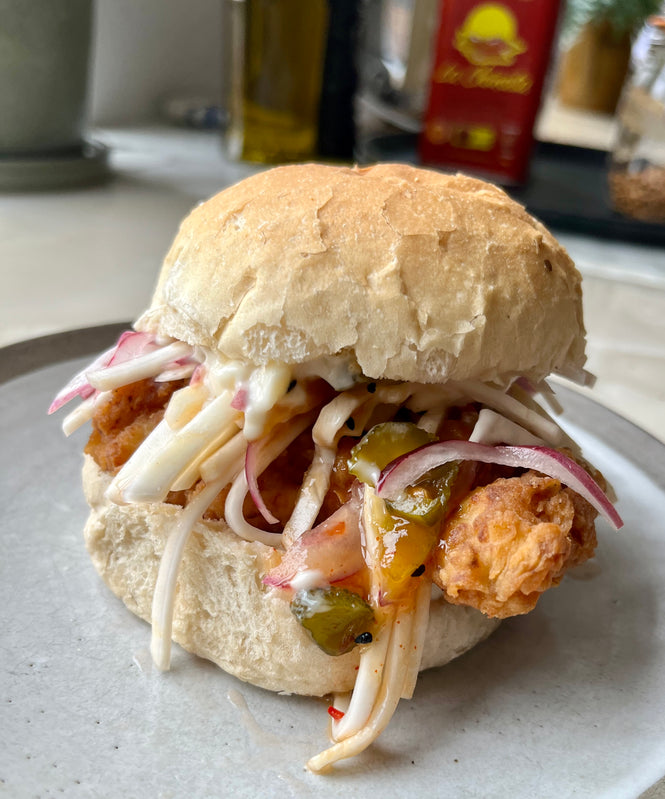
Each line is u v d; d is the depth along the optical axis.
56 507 0.20
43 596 0.17
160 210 0.42
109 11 0.53
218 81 0.62
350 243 0.14
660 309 0.35
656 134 0.40
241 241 0.15
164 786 0.13
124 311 0.30
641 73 0.40
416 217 0.15
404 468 0.14
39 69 0.40
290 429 0.15
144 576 0.17
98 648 0.16
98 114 0.56
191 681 0.16
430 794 0.14
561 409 0.19
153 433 0.16
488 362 0.15
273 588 0.15
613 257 0.40
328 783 0.14
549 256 0.16
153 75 0.58
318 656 0.15
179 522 0.15
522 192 0.44
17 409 0.23
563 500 0.14
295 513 0.15
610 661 0.17
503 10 0.40
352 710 0.14
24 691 0.15
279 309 0.14
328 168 0.17
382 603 0.14
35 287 0.31
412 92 0.57
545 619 0.18
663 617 0.18
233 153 0.48
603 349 0.31
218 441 0.15
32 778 0.13
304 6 0.42
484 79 0.42
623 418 0.24
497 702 0.16
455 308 0.14
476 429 0.15
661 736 0.15
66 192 0.43
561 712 0.16
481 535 0.14
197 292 0.15
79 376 0.18
